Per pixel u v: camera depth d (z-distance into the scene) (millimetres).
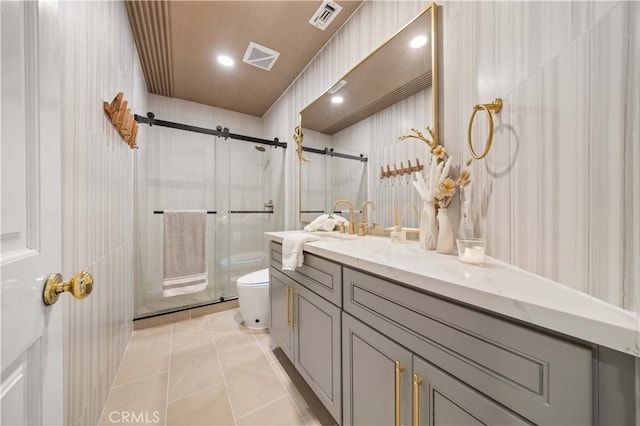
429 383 618
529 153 617
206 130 2520
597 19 434
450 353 571
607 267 408
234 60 2176
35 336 411
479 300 498
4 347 333
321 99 1983
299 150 2283
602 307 396
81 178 914
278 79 2486
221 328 2023
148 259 2236
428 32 1156
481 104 792
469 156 934
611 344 336
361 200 1614
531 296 452
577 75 476
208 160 2572
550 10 550
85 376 952
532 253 606
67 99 805
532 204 606
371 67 1476
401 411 699
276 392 1294
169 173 2385
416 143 1239
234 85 2617
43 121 449
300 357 1276
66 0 809
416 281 628
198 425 1091
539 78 582
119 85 1497
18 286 367
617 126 395
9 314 345
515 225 677
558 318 389
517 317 443
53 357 466
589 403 371
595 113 436
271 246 1688
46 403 442
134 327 1993
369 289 819
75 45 874
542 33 574
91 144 1021
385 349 751
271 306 1687
